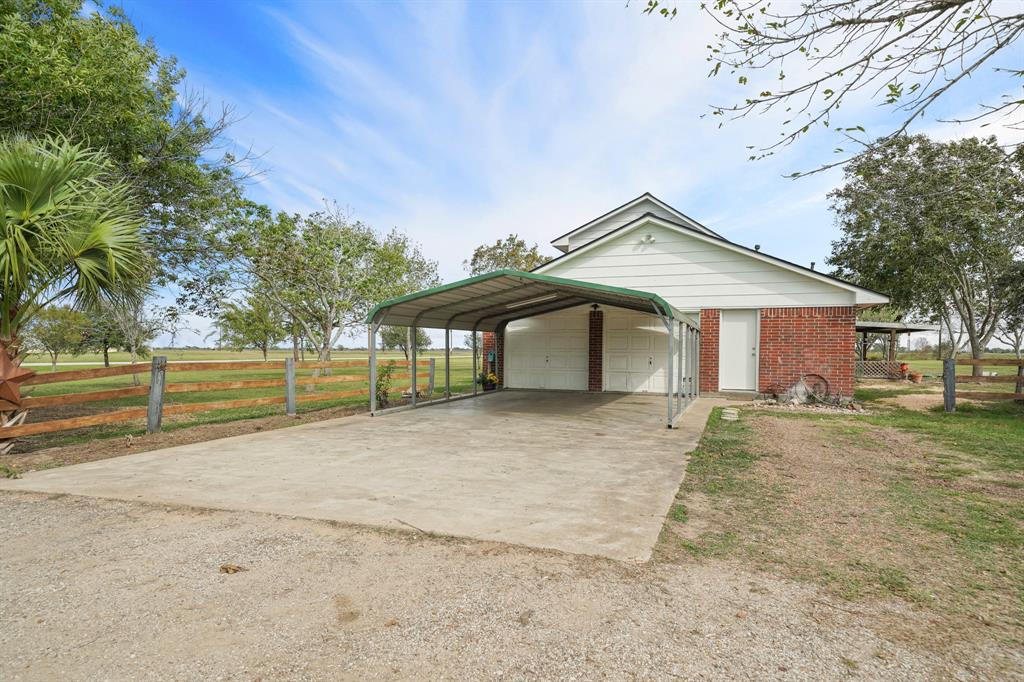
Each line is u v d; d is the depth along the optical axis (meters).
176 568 3.19
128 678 2.13
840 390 12.13
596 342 15.00
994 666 2.23
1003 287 20.11
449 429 8.76
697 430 8.48
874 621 2.60
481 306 12.06
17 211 6.15
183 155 11.28
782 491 4.94
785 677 2.13
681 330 9.55
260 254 20.23
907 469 5.82
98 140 9.15
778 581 3.03
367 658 2.27
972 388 17.80
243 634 2.47
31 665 2.22
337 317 23.39
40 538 3.70
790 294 12.62
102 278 6.80
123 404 13.71
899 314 25.73
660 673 2.16
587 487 5.07
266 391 17.52
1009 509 4.40
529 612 2.65
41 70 7.72
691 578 3.06
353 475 5.56
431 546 3.52
